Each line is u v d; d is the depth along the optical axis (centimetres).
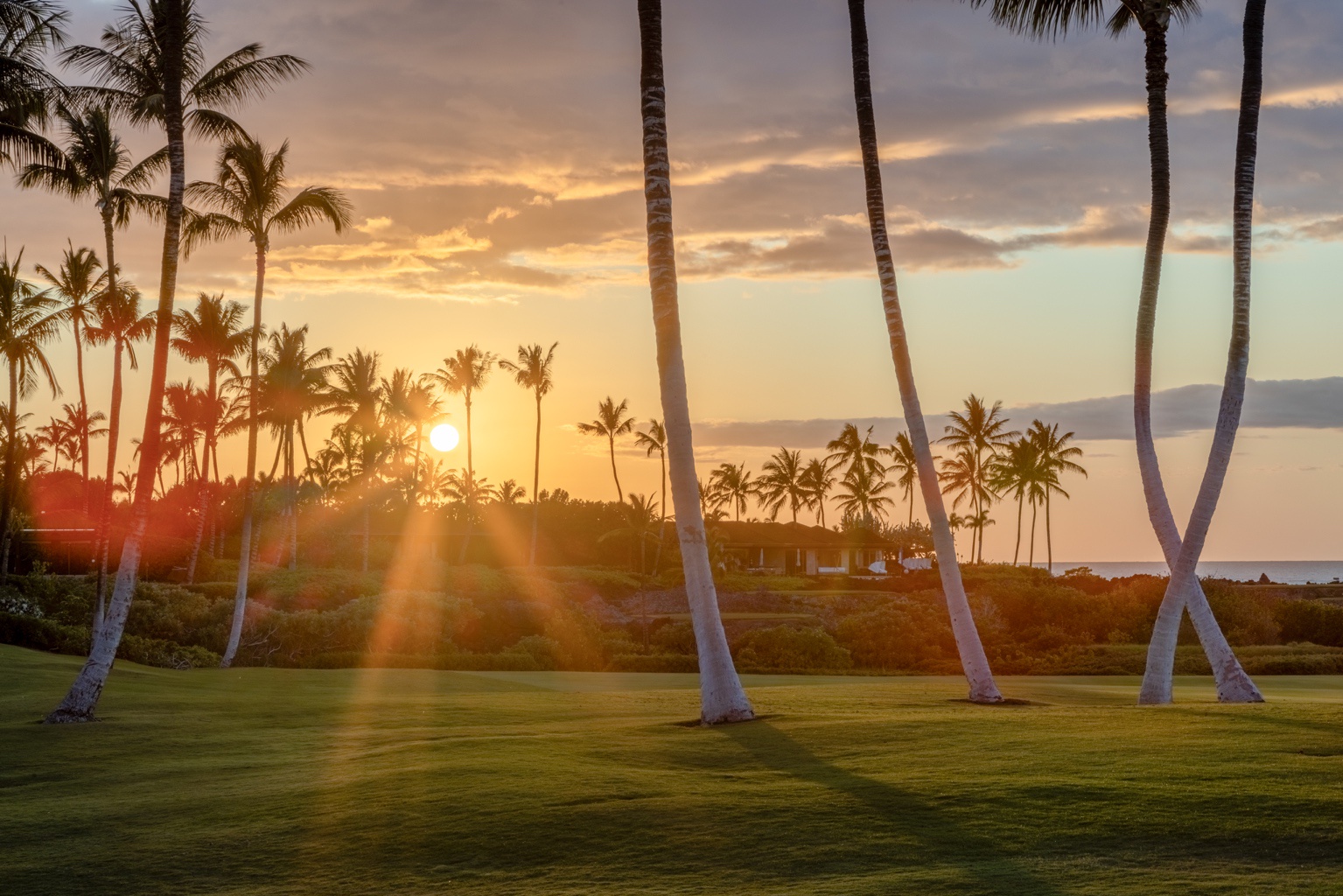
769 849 888
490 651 4491
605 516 8750
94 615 3241
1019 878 791
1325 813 911
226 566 6134
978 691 1967
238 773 1322
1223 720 1425
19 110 2522
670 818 981
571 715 1884
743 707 1589
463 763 1251
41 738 1653
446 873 877
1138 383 2050
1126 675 3534
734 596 6062
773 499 11019
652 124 1716
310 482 7312
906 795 1021
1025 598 4519
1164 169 2028
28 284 3991
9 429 4225
